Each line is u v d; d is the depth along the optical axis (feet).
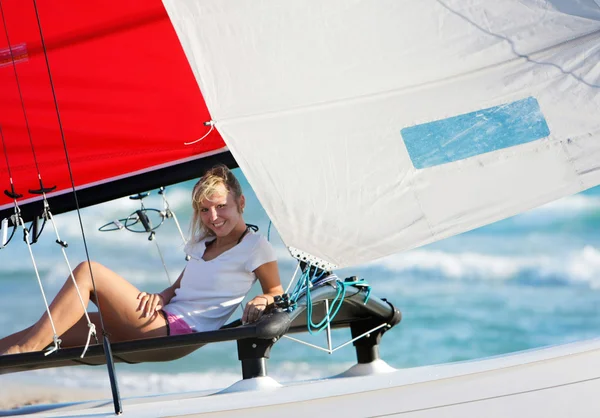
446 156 41.42
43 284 119.03
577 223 123.34
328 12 41.24
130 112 50.70
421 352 107.65
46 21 48.34
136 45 49.03
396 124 41.52
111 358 36.45
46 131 50.62
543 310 113.91
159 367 98.84
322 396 35.99
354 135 41.29
